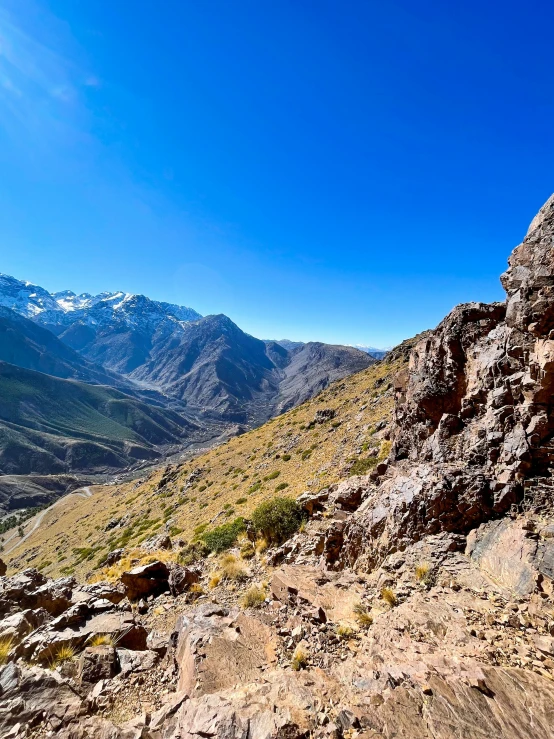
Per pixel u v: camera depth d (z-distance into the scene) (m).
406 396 18.83
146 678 8.62
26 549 96.00
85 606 12.32
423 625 8.06
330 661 7.79
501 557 9.33
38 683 7.65
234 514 34.84
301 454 46.34
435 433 14.28
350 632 8.75
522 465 10.50
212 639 8.84
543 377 10.55
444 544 10.77
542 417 10.58
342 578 12.16
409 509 12.12
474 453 12.20
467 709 5.61
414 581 10.00
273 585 12.34
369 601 10.16
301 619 9.62
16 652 9.53
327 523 18.45
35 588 14.02
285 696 6.54
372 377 65.31
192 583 17.12
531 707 5.61
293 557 17.00
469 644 7.23
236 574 17.20
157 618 14.58
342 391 70.44
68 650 9.50
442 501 11.46
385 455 26.77
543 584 8.14
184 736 5.97
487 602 8.34
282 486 36.22
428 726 5.41
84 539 69.81
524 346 11.86
